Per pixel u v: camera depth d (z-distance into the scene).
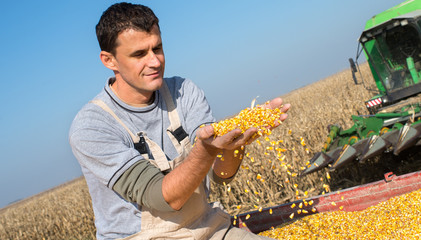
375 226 3.93
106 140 2.42
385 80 10.78
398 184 4.31
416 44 10.05
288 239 4.05
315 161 7.22
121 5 2.36
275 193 8.64
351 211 4.43
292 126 12.95
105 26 2.34
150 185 2.27
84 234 12.55
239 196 9.12
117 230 2.58
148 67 2.39
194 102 2.89
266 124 2.20
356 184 7.90
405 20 9.61
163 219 2.53
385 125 8.28
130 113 2.62
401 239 3.65
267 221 4.58
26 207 25.47
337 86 29.34
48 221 15.27
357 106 14.84
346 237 3.89
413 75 10.30
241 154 2.73
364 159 6.61
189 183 2.20
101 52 2.47
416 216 3.84
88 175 2.56
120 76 2.54
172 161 2.62
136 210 2.50
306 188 8.49
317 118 12.39
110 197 2.55
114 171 2.33
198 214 2.67
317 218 4.29
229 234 2.88
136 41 2.31
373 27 10.23
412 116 7.33
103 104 2.59
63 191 28.08
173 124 2.74
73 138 2.47
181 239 2.61
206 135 2.06
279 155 2.46
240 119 2.22
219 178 2.88
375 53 10.68
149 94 2.63
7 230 18.81
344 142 8.55
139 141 2.60
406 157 7.89
